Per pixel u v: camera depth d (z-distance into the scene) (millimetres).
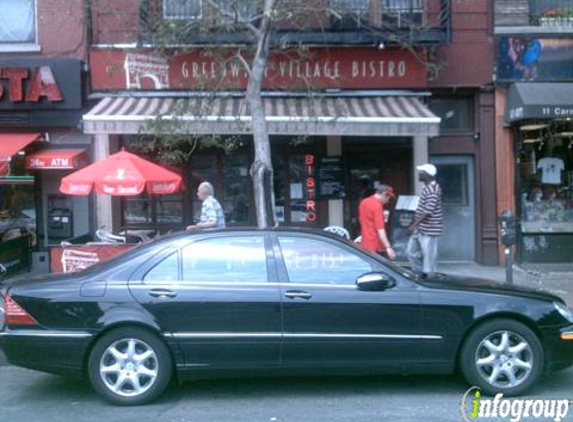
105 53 12375
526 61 12719
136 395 6000
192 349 5980
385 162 13320
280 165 13133
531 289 6520
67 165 11977
